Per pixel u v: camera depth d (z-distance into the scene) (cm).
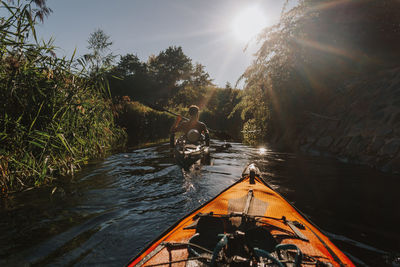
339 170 477
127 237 230
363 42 816
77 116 478
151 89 4766
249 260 121
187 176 425
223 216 184
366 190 358
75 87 485
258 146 819
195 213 206
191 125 574
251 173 312
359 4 782
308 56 834
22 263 189
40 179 370
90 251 207
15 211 282
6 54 384
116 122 1080
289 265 124
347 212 282
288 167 504
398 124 517
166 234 171
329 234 233
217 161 556
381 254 201
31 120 394
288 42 827
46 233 235
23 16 381
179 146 531
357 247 211
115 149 698
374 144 534
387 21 766
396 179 407
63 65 458
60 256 199
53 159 404
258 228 141
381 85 670
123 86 4066
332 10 802
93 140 554
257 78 920
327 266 131
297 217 206
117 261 194
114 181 394
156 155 605
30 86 386
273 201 237
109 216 273
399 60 784
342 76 855
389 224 252
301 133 812
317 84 854
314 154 659
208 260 128
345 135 636
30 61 413
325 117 752
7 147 356
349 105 716
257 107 970
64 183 383
